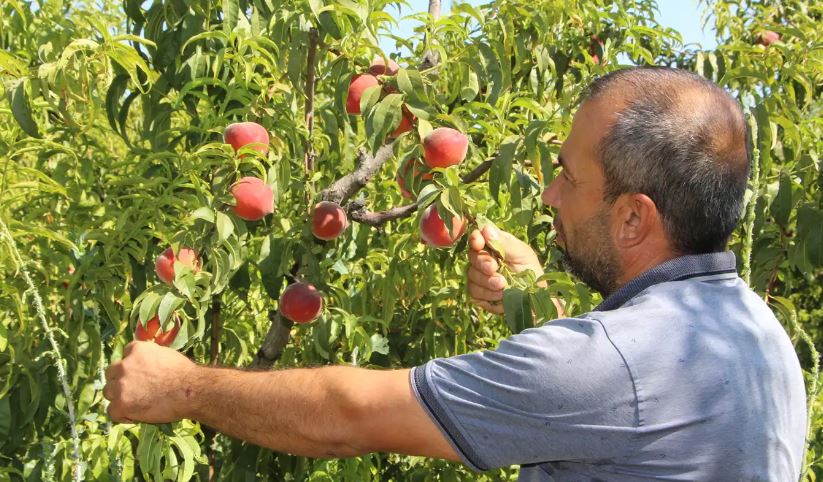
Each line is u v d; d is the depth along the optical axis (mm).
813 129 3701
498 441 1517
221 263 2094
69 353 2348
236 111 2377
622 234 1645
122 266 2381
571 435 1482
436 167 2109
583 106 1708
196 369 1752
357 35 2232
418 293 2584
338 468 2709
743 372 1521
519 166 2250
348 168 2816
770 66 3117
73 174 2635
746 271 2055
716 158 1589
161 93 2516
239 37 2240
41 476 2295
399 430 1549
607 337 1505
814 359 2088
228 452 2775
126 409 1740
